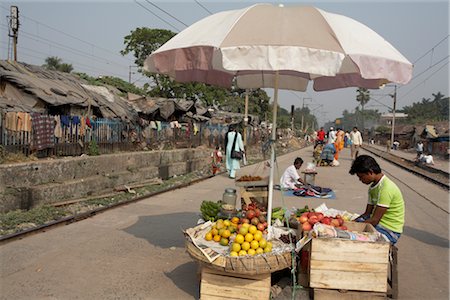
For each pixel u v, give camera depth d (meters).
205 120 27.91
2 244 6.20
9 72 13.16
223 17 4.43
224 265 4.00
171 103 21.50
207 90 37.66
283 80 6.42
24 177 9.08
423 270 5.59
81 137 13.02
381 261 4.11
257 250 4.18
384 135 76.94
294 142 48.72
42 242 6.39
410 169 22.64
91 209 9.23
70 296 4.41
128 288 4.67
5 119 9.76
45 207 8.82
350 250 4.12
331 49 3.66
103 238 6.71
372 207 5.18
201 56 4.06
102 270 5.22
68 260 5.56
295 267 4.57
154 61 4.59
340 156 31.39
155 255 5.88
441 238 7.36
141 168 14.12
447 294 4.73
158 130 19.00
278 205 10.04
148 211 9.05
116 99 18.11
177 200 10.57
